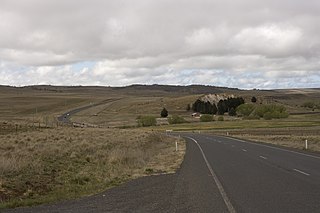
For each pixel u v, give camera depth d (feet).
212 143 163.22
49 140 123.95
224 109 631.15
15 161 61.21
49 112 599.57
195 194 44.27
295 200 39.63
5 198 42.37
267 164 76.28
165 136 227.61
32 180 51.75
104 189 48.37
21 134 154.51
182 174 62.95
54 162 70.90
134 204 38.75
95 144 114.83
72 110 625.82
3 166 55.67
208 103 643.04
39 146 98.32
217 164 78.33
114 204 38.78
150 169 68.33
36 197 43.68
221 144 154.92
